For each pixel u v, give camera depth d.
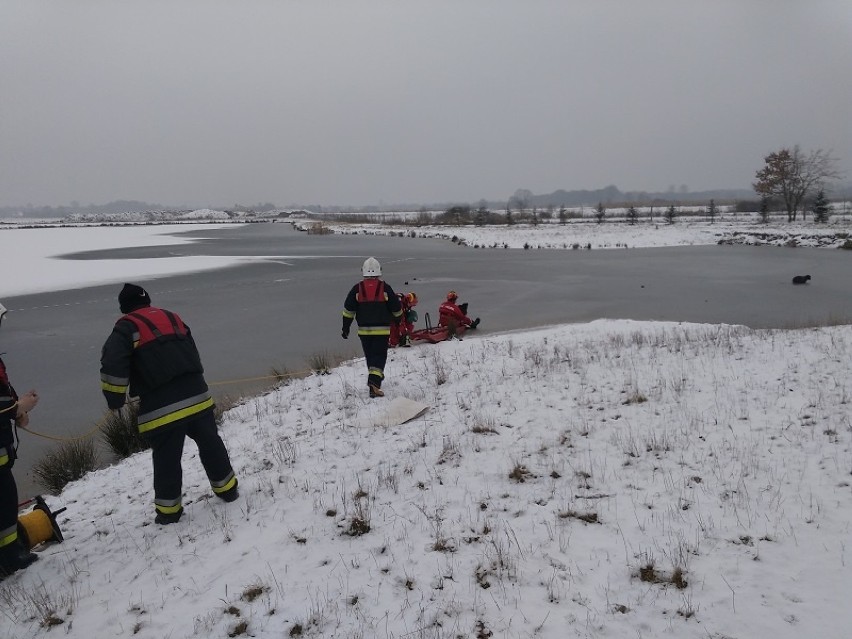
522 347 10.30
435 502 4.43
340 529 4.17
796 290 21.36
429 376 8.33
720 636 2.94
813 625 2.96
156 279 27.73
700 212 94.25
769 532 3.76
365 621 3.20
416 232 65.94
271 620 3.27
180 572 3.90
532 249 44.84
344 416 6.88
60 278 28.48
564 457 5.04
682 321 15.52
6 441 4.17
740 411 5.82
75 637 3.38
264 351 13.44
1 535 4.21
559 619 3.12
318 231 72.06
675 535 3.79
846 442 4.90
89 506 5.62
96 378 12.09
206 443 4.66
